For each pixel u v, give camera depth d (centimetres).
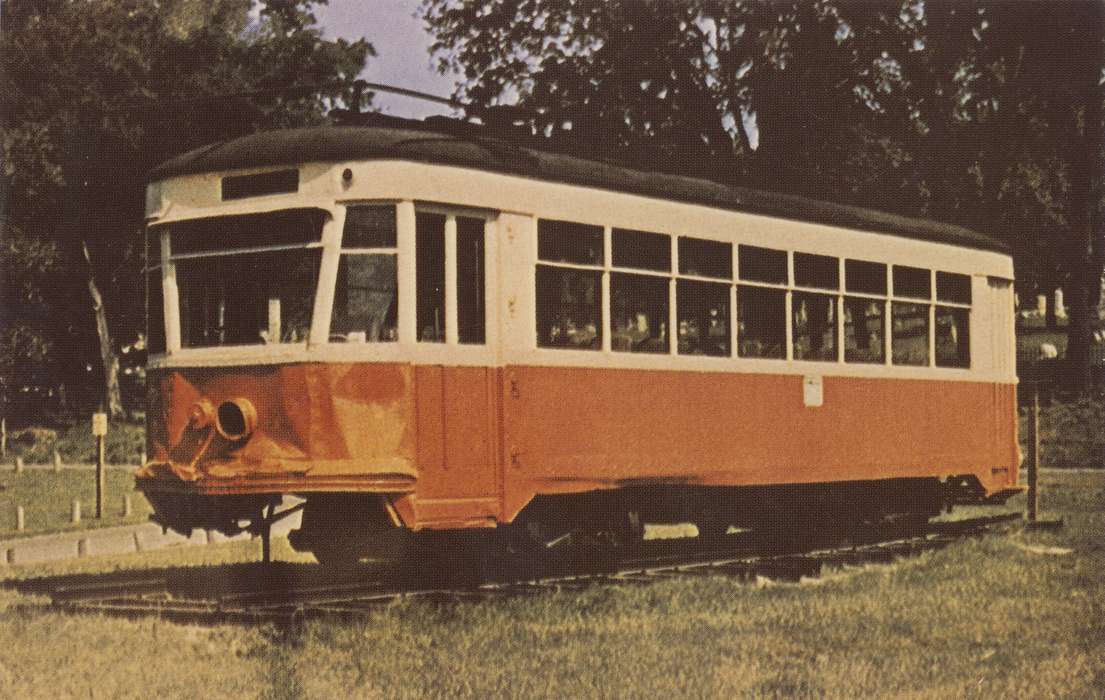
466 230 1122
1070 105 3384
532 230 1165
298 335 1073
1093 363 3859
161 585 1165
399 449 1070
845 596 1180
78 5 3888
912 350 1633
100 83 3872
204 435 1099
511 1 3400
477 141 1150
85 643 913
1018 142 3425
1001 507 2161
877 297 1573
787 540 1476
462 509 1104
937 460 1659
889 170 3431
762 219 1412
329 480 1054
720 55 3369
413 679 827
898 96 3369
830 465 1486
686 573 1255
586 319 1212
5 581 1250
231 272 1104
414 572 1130
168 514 1125
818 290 1482
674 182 1334
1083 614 1099
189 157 1137
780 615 1071
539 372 1166
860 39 3319
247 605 1019
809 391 1461
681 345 1307
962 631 1027
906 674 880
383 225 1081
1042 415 3634
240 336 1095
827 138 3334
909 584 1259
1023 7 3253
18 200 4131
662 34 3347
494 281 1137
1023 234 3719
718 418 1343
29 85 3878
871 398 1555
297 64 3756
